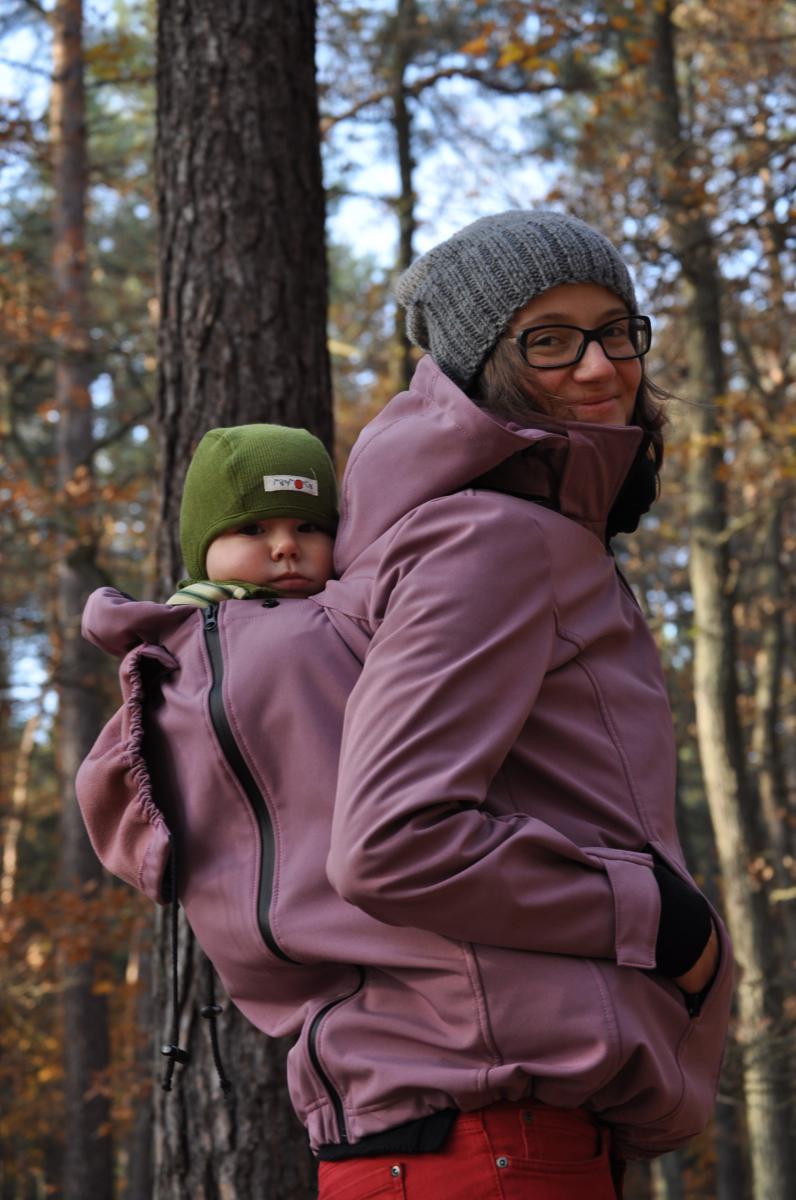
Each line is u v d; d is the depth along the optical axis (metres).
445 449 1.52
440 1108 1.37
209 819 1.57
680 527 17.06
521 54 10.50
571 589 1.50
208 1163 3.09
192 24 3.77
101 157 18.16
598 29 10.91
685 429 11.27
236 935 1.53
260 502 1.73
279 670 1.55
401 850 1.29
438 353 1.66
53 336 12.79
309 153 3.81
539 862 1.34
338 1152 1.43
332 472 1.85
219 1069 1.66
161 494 3.59
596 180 10.83
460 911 1.32
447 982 1.38
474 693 1.37
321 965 1.52
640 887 1.37
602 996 1.35
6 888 20.84
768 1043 9.74
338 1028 1.45
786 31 13.70
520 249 1.58
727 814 10.74
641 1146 1.52
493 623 1.40
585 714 1.50
